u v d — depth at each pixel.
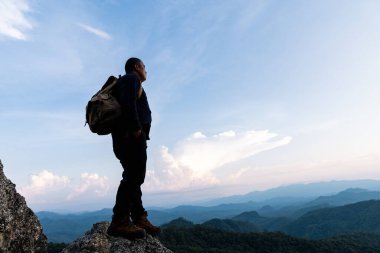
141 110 5.13
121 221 5.01
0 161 4.89
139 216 5.46
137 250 4.99
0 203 4.27
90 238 4.94
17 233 4.49
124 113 4.72
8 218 4.21
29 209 4.98
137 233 4.96
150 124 5.27
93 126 4.68
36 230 4.94
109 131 4.86
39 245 5.00
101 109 4.59
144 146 5.07
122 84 4.82
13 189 4.85
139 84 4.93
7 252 4.14
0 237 4.03
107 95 4.75
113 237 5.18
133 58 5.39
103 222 5.45
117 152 5.06
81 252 4.73
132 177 5.08
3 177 4.74
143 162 5.06
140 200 5.49
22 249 4.55
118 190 5.13
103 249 4.86
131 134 4.82
